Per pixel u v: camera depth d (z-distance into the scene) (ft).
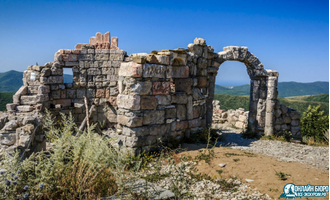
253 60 38.34
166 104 27.07
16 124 19.61
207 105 35.65
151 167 21.89
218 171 20.42
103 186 16.56
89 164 16.02
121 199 15.19
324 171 21.31
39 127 20.74
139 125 23.97
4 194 13.12
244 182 18.78
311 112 48.57
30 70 39.11
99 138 17.66
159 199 16.02
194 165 22.04
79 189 14.71
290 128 41.06
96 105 44.01
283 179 18.83
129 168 21.08
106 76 43.80
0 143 19.15
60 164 15.29
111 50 43.34
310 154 28.86
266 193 17.01
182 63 30.30
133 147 23.50
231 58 37.14
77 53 42.50
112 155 16.99
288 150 30.53
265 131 39.19
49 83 39.40
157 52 27.91
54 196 14.96
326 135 42.42
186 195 16.96
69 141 16.57
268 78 38.70
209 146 28.50
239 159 23.00
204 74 34.17
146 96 24.49
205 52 33.83
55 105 40.01
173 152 25.45
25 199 13.00
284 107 39.86
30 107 36.86
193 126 31.55
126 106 23.81
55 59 41.11
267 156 25.49
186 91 30.45
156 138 25.95
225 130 46.68
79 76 42.96
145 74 24.06
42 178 14.16
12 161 14.49
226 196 16.97
